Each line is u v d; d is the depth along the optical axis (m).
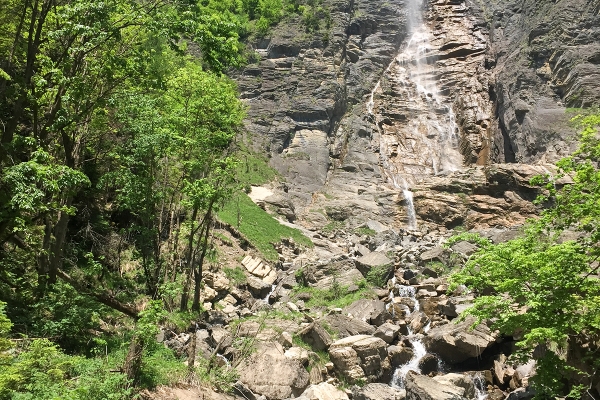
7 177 12.90
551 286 12.55
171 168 24.47
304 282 28.56
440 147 55.00
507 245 13.68
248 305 26.25
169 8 16.94
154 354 15.04
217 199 22.42
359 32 64.88
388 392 17.12
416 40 66.81
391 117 58.00
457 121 57.12
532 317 12.48
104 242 25.05
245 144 50.06
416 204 44.38
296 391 17.23
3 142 14.85
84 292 18.03
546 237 14.84
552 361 12.79
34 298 16.47
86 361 12.59
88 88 16.78
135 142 20.89
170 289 17.09
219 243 31.19
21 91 15.70
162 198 22.52
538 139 45.00
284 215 41.56
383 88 60.72
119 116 21.38
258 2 67.44
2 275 17.06
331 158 52.44
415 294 25.83
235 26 16.83
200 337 19.45
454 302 23.06
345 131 54.47
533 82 49.16
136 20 16.14
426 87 61.41
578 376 14.62
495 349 20.00
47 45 17.98
